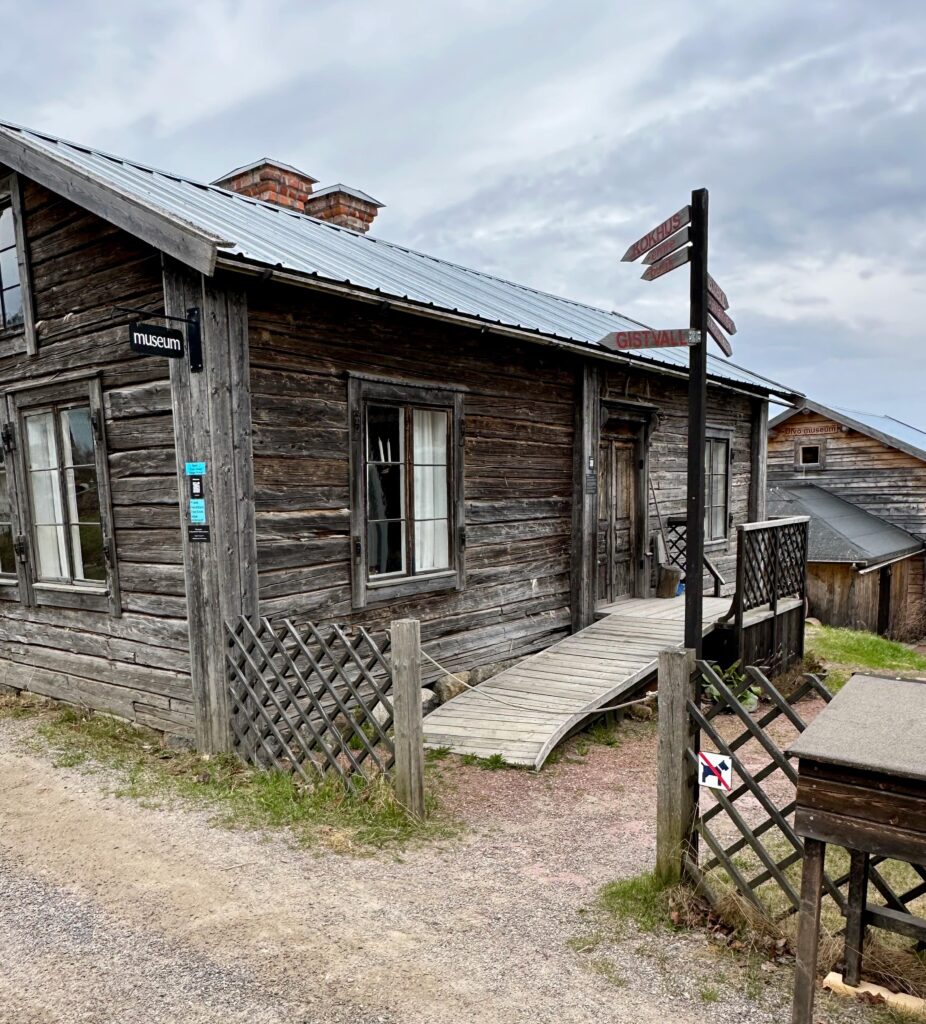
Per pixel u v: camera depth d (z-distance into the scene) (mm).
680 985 2760
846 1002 2637
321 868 3705
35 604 6578
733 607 7309
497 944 3045
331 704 5508
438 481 6703
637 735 6156
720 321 4547
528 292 10305
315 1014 2625
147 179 6480
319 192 9992
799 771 2477
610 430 9039
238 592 5016
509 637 7457
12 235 6371
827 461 20875
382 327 6059
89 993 2756
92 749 5414
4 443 6637
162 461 5320
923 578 19625
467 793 4770
